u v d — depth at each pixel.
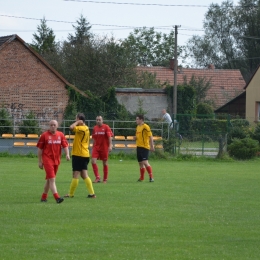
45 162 23.97
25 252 15.25
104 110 77.56
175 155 53.72
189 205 24.11
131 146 54.47
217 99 109.81
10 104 75.00
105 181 33.16
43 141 23.97
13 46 74.94
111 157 52.91
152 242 16.69
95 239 16.95
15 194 26.98
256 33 139.62
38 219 20.05
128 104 81.31
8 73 74.81
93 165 33.00
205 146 54.50
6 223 19.23
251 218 21.05
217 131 56.94
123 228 18.67
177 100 83.25
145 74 100.38
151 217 20.86
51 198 25.77
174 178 36.25
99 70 98.12
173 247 16.09
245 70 141.25
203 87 105.44
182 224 19.59
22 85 75.56
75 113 67.69
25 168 41.78
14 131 58.19
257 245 16.58
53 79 76.75
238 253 15.55
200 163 50.31
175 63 78.62
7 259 14.49
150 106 82.56
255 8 139.50
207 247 16.20
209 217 21.11
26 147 54.88
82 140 25.84
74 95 76.94
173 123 55.06
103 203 24.22
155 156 53.00
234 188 31.08
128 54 100.44
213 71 118.25
